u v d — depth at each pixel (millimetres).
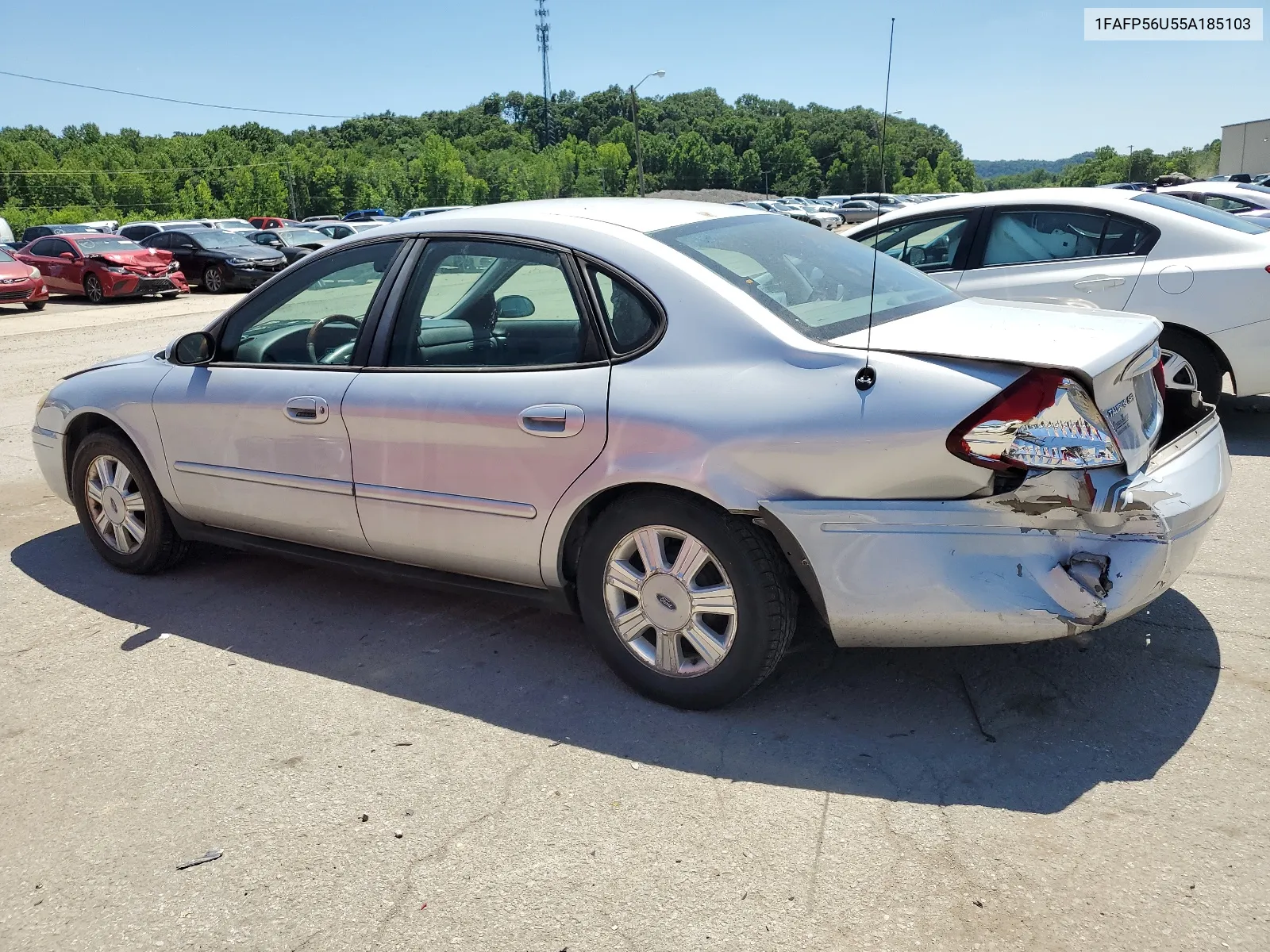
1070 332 2949
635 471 3045
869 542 2801
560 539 3283
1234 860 2359
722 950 2182
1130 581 2654
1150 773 2729
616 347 3184
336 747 3109
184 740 3188
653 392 3049
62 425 4746
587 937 2248
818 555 2854
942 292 3613
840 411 2789
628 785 2824
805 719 3117
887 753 2902
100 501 4676
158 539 4527
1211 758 2775
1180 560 2777
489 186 126000
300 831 2688
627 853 2525
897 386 2752
